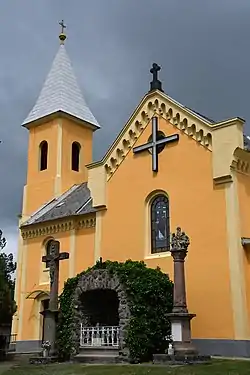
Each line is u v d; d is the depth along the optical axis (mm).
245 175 22875
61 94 40094
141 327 19578
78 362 20234
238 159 22469
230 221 21625
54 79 41469
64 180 38000
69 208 32438
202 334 21281
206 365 16766
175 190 24062
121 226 26047
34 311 31672
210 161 22984
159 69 26797
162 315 20281
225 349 20453
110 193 27078
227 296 20953
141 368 16719
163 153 25062
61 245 30734
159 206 24953
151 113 26141
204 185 22938
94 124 41344
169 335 19875
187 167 23844
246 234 21828
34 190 38688
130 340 19453
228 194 22000
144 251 24672
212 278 21609
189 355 18062
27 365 20203
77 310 21672
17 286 33406
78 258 29391
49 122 39719
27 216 36562
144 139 26203
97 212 27438
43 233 32375
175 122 24859
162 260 23781
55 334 21922
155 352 19641
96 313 22156
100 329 20812
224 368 15805
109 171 27453
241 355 19969
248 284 21062
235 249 21172
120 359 19375
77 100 41219
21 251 34281
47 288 31219
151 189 25141
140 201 25547
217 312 21078
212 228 22172
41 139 39781
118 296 20438
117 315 22375
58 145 38531
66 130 39469
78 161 40000
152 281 20547
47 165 38656
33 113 40719
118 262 23328
